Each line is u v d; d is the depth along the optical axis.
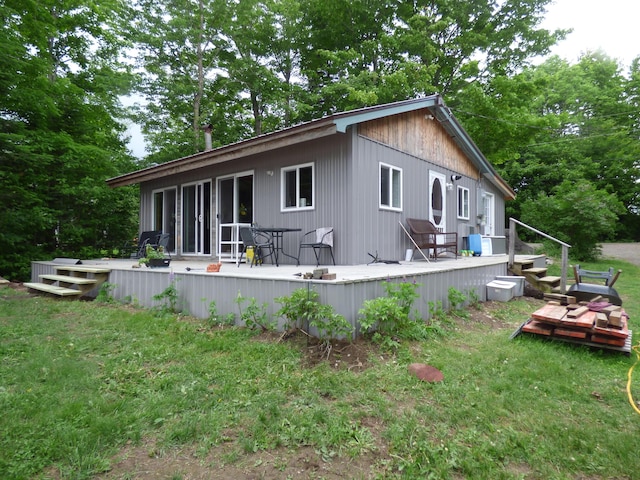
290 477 1.75
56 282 6.38
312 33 18.28
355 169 6.45
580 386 2.85
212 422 2.15
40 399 2.35
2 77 8.20
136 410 2.27
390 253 7.34
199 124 16.98
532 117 14.72
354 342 3.31
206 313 4.33
